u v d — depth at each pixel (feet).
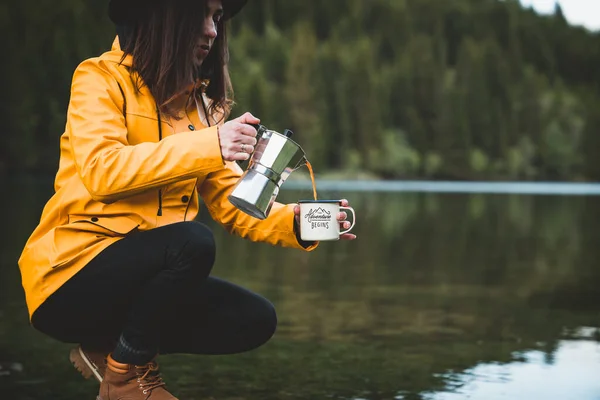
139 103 6.79
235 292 7.45
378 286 19.24
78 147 6.45
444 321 14.57
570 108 313.73
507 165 285.84
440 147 274.98
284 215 7.47
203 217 42.22
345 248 29.55
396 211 58.54
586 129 295.48
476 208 66.28
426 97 278.87
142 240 6.60
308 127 235.81
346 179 242.99
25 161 150.71
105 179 6.32
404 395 9.37
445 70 304.71
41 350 11.63
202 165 6.32
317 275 21.20
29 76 161.38
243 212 7.18
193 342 7.54
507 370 10.69
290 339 12.76
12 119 149.28
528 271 22.81
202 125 7.25
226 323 7.41
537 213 58.85
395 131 272.51
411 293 18.16
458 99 280.10
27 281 6.73
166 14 6.70
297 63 241.35
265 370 10.66
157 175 6.30
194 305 7.36
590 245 31.71
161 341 7.48
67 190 6.72
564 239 34.78
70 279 6.58
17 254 23.48
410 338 12.96
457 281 20.44
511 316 15.20
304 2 374.84
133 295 6.67
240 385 9.80
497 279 20.92
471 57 296.30
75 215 6.72
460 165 274.77
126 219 6.68
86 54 172.76
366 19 376.68
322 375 10.36
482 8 454.40
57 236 6.64
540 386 9.82
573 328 13.98
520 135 298.97
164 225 6.72
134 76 6.81
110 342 7.11
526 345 12.43
